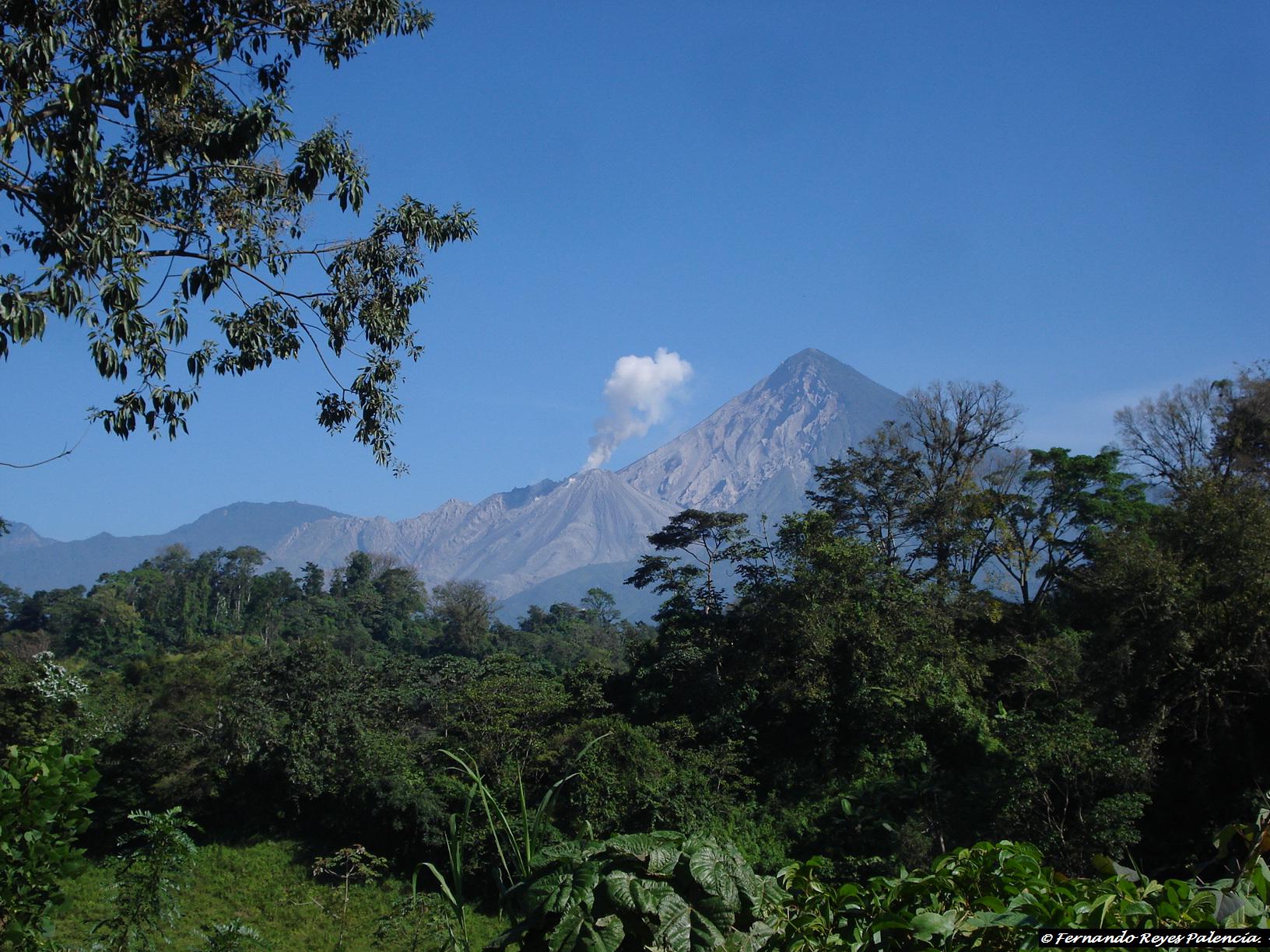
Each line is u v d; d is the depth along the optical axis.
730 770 31.06
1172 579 24.50
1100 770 22.03
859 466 44.16
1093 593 32.97
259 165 11.52
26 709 34.22
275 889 28.48
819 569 36.03
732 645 37.66
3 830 5.18
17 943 5.27
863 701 33.16
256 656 37.72
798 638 34.66
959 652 35.44
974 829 25.64
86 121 9.30
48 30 8.94
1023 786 22.23
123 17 9.32
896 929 3.36
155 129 10.89
